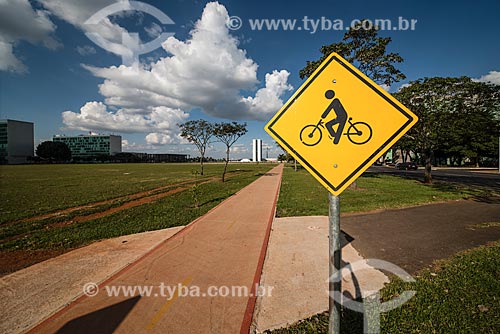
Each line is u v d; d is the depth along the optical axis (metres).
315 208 7.16
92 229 5.53
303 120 1.31
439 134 11.38
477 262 3.32
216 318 2.31
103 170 34.91
